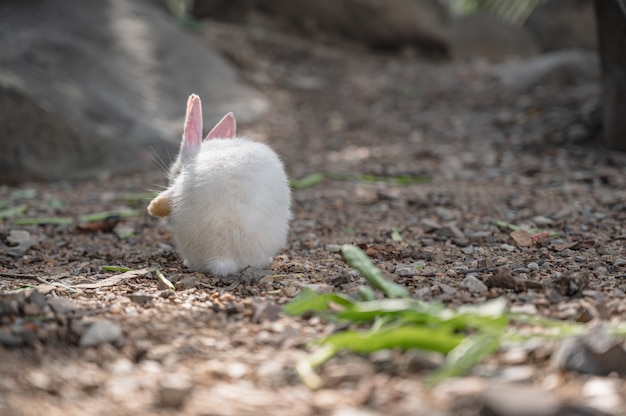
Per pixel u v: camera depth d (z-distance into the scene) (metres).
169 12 21.22
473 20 23.38
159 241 8.33
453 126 15.95
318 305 4.93
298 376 4.04
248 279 6.16
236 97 17.25
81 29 16.70
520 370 3.97
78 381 4.04
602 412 3.43
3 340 4.54
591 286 5.73
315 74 20.03
